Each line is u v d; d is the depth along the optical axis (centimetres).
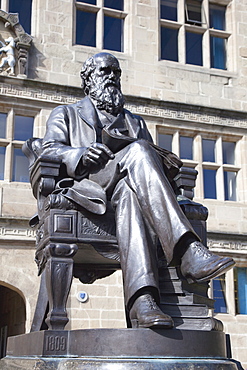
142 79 1583
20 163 1415
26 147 479
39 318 437
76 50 1520
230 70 1725
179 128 1580
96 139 459
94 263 496
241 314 1515
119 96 491
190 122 1590
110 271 504
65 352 357
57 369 335
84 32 1591
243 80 1700
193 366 327
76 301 1309
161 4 1717
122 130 473
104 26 1620
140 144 404
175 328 346
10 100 1410
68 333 361
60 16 1527
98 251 408
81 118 472
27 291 1288
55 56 1493
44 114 1432
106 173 418
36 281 1300
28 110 1429
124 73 1569
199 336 346
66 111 480
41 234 427
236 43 1734
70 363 332
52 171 420
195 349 342
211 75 1666
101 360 330
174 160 427
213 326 371
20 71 1425
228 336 407
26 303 1280
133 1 1633
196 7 1759
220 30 1758
